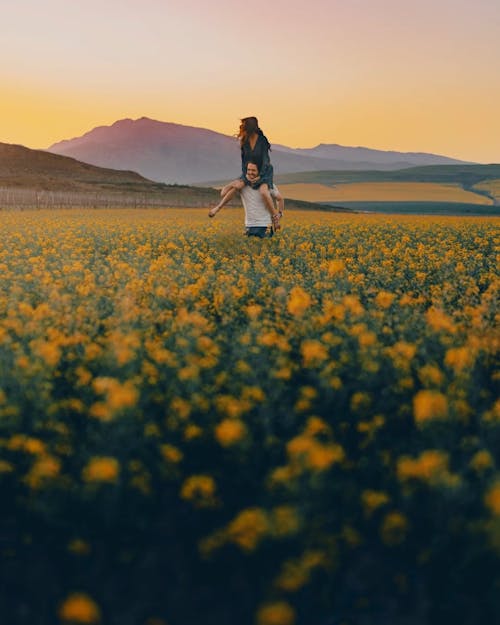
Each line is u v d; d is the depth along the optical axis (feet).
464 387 11.58
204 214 107.34
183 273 26.91
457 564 7.74
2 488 9.63
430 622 7.06
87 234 51.72
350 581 7.64
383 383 12.78
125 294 21.65
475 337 14.65
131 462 9.16
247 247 38.11
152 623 6.93
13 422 10.66
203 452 10.61
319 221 73.61
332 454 8.38
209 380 12.80
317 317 16.80
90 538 8.45
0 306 20.08
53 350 12.60
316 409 11.76
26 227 61.11
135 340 13.71
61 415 11.50
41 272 26.94
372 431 10.25
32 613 7.16
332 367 12.84
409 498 8.48
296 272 27.40
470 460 9.34
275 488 8.65
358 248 37.83
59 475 9.11
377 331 15.87
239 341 14.57
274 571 7.87
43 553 8.18
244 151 39.81
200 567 7.93
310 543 7.66
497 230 57.11
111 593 7.51
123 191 318.24
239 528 7.39
